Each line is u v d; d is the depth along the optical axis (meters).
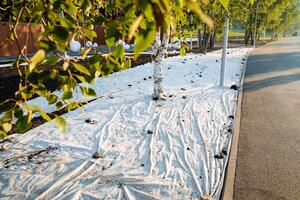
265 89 10.48
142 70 13.96
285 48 32.88
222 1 1.35
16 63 1.58
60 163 4.67
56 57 1.43
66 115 7.00
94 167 4.59
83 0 1.55
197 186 4.14
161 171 4.53
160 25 0.99
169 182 4.22
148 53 21.88
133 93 9.16
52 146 5.27
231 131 6.22
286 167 4.73
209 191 4.07
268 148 5.43
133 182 4.18
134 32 1.08
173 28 1.55
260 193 4.05
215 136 5.93
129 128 6.21
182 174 4.45
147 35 1.06
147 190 4.01
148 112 7.30
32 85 1.61
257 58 21.25
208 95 9.18
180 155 5.06
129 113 7.21
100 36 25.59
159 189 4.04
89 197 3.85
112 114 7.10
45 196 3.86
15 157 4.84
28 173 4.37
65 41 1.37
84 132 5.93
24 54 1.64
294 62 18.69
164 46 8.16
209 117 7.09
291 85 11.18
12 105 1.52
